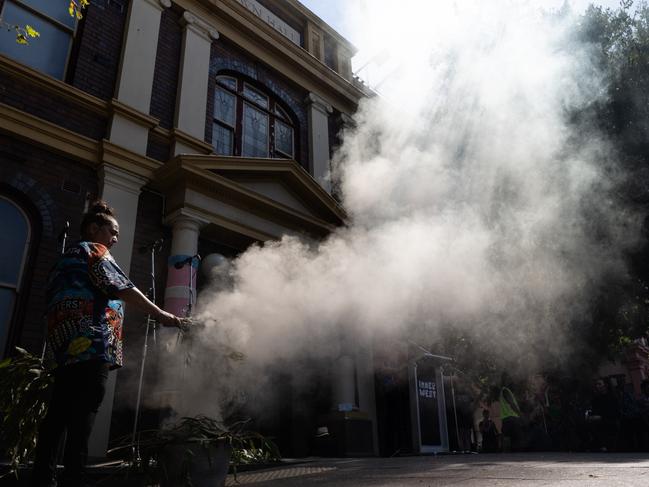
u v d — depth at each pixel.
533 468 3.35
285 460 5.69
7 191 5.78
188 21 8.26
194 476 2.36
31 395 3.05
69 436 2.04
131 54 7.29
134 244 6.51
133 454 2.48
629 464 3.49
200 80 8.09
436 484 2.68
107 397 5.59
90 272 2.24
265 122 9.26
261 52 9.40
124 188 6.52
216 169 7.08
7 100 5.97
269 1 10.30
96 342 2.14
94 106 6.66
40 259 5.69
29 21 6.71
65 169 6.22
